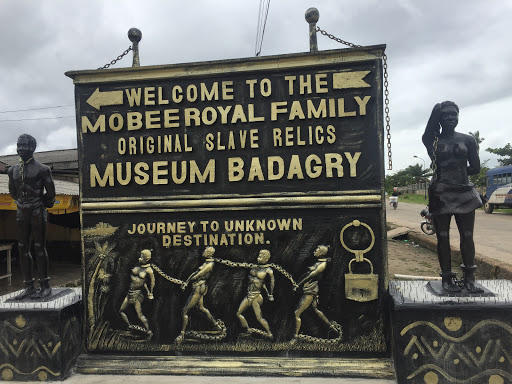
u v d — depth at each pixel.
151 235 3.22
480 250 8.14
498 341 2.57
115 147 3.27
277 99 3.12
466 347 2.60
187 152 3.21
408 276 6.50
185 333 3.12
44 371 2.93
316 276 3.01
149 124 3.24
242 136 3.15
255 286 3.07
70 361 3.04
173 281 3.17
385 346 2.93
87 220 3.28
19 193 3.17
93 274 3.25
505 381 2.55
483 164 34.16
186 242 3.18
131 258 3.23
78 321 3.19
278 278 3.07
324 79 3.07
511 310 2.55
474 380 2.59
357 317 2.97
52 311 2.94
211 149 3.17
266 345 3.04
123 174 3.26
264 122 3.13
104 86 3.30
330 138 3.04
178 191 3.21
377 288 2.95
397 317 2.68
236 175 3.14
